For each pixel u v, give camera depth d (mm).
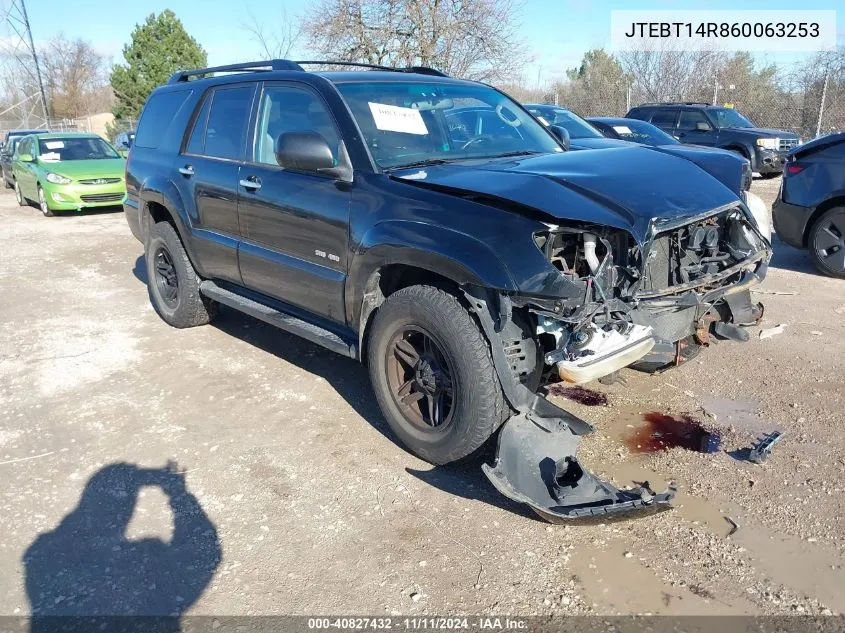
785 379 4566
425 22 19125
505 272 2945
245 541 3082
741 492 3334
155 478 3586
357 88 4117
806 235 7371
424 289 3336
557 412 3074
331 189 3828
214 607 2703
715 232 3533
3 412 4375
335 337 4078
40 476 3629
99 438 4020
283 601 2725
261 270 4516
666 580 2783
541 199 3061
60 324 6156
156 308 6094
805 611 2613
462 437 3270
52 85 56562
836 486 3352
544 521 3162
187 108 5340
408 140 3984
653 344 3281
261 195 4320
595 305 2980
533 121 4875
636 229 3041
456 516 3223
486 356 3133
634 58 26000
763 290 6734
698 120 16469
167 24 41688
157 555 3002
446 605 2684
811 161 7160
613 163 3676
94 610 2697
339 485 3490
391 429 3744
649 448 3756
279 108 4383
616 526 3121
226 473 3619
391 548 3014
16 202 15758
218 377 4863
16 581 2861
